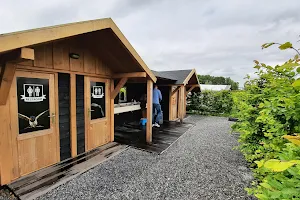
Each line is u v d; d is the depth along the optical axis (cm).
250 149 271
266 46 101
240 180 290
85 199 238
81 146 398
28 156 296
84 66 388
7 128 266
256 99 276
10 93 268
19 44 201
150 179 293
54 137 339
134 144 476
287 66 93
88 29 282
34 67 293
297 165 80
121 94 864
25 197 235
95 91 429
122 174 309
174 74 910
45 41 227
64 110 356
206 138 554
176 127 714
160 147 453
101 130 455
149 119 486
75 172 309
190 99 1185
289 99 114
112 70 473
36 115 306
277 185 90
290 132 157
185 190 262
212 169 331
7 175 266
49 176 292
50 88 327
